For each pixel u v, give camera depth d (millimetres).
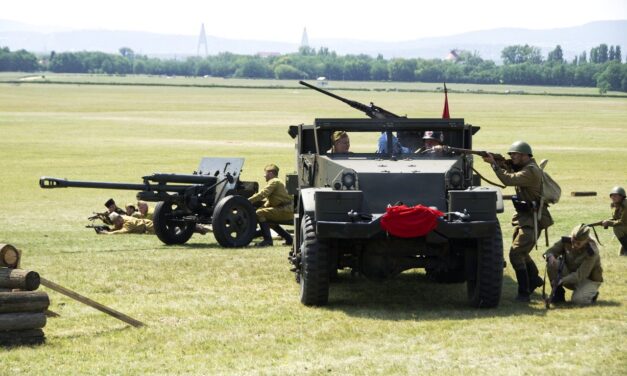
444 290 17438
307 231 15422
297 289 17281
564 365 11312
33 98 167625
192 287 17438
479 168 51781
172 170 49125
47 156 57500
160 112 119875
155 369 11422
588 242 15766
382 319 14461
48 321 14344
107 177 45594
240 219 23719
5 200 37281
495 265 15141
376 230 14578
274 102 166000
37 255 22047
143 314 14891
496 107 154875
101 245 24312
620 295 16547
